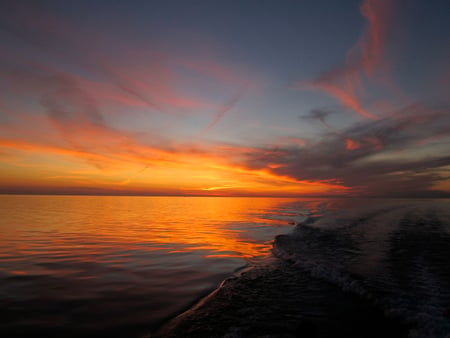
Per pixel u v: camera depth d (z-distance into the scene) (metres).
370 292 6.38
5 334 4.47
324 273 8.05
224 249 11.92
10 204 49.91
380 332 4.70
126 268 8.62
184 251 11.32
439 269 8.23
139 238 14.28
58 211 33.47
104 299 6.11
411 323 4.95
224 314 5.43
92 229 17.44
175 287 7.02
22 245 11.88
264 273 8.32
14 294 6.25
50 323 4.90
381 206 40.84
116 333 4.61
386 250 11.02
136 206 51.66
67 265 8.77
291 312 5.53
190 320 5.15
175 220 25.02
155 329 4.79
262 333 4.66
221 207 52.75
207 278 7.82
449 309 5.28
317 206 45.97
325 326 4.92
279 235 15.41
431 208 35.34
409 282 7.07
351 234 15.43
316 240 13.66
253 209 44.59
